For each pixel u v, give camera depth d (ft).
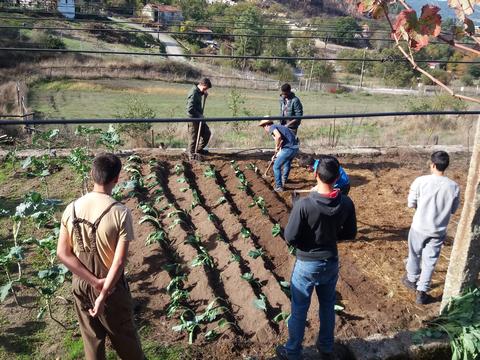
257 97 123.44
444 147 39.70
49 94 104.27
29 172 30.07
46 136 32.04
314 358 15.20
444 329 16.49
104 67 134.51
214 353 15.49
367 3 9.80
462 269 16.87
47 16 156.56
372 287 20.16
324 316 14.57
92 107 93.86
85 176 26.73
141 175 30.14
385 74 173.17
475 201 16.05
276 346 15.79
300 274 13.78
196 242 22.25
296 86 156.04
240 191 29.22
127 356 12.91
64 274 17.07
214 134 55.67
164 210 25.75
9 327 16.66
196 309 17.97
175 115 88.89
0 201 26.23
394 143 52.19
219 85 140.77
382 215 27.37
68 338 16.15
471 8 9.11
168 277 19.33
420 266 19.49
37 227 22.81
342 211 13.24
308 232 13.32
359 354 15.53
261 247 23.02
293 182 31.71
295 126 31.04
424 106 79.00
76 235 11.60
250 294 18.26
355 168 34.68
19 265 18.70
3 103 86.58
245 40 181.88
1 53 125.29
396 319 17.80
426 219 18.19
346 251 23.15
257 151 36.37
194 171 31.91
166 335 16.33
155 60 152.97
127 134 49.29
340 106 115.96
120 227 11.57
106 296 11.64
